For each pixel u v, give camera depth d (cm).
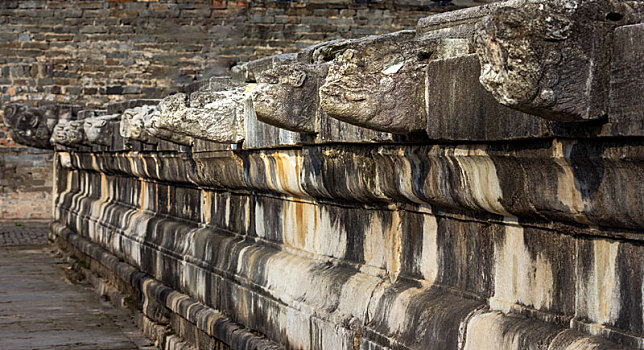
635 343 325
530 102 307
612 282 339
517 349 372
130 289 1144
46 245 1938
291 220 650
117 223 1269
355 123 416
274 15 2605
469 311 414
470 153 393
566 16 305
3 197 2453
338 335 521
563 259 365
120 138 1157
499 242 407
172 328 923
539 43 303
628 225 327
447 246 449
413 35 488
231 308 735
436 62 398
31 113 1833
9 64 2528
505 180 379
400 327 460
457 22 466
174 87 2594
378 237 518
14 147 2462
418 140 429
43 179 2473
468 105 377
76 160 1630
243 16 2595
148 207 1145
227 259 761
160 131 796
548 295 373
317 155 539
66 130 1423
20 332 1005
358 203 536
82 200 1599
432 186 434
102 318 1094
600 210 332
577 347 340
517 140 356
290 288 609
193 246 875
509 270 400
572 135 327
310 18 2611
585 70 309
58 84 2548
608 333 337
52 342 952
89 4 2558
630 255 332
